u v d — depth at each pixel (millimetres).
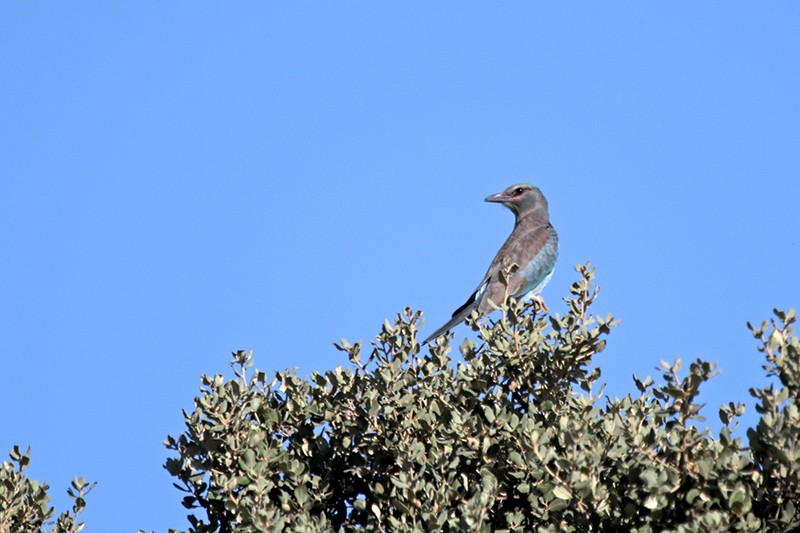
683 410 10500
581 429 10367
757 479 10047
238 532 11383
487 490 10609
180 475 12781
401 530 10656
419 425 12430
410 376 12938
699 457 10383
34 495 13359
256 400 13031
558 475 10500
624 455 10445
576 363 12625
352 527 11898
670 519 10234
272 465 12359
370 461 12750
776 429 9844
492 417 11891
